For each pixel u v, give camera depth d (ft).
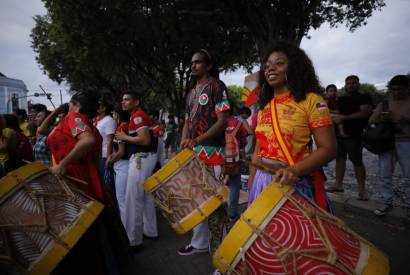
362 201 14.88
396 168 23.91
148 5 35.50
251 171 6.83
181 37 43.29
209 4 35.14
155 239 12.21
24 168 6.15
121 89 73.51
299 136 5.66
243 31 42.55
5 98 126.52
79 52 43.55
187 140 8.79
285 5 29.45
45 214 5.86
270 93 6.48
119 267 8.53
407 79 12.37
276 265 4.38
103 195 8.32
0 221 5.56
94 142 7.58
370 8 34.99
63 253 5.73
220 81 9.36
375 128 13.12
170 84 56.39
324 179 6.05
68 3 37.78
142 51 47.93
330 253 4.33
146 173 10.85
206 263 9.98
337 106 16.63
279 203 4.76
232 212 12.17
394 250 10.50
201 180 8.45
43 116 15.94
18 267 5.53
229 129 12.32
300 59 5.84
